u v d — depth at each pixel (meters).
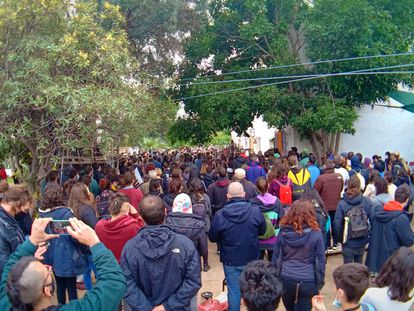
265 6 14.50
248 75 14.84
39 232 2.56
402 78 13.77
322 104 13.95
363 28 12.93
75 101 7.42
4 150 10.93
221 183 8.00
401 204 5.47
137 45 14.37
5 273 2.39
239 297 4.80
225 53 15.95
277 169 7.54
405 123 17.00
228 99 13.95
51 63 8.30
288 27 14.78
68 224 3.29
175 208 4.83
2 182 5.42
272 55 14.83
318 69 14.21
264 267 2.77
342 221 5.84
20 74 7.50
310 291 4.08
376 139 17.03
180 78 15.77
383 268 2.96
